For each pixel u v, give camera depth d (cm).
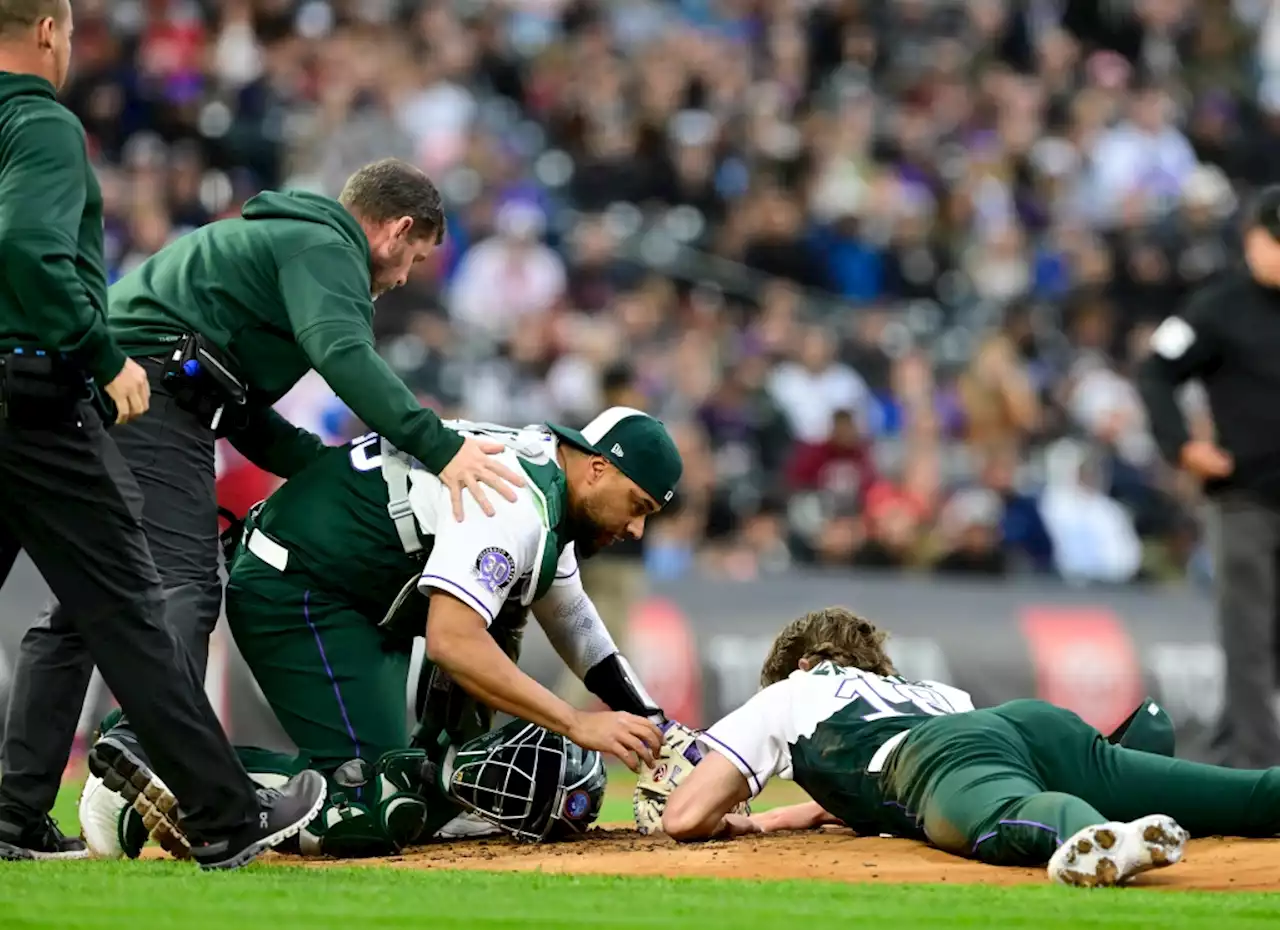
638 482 1983
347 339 1906
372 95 5578
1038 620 4141
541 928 1360
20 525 1562
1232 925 1410
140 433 1947
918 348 5541
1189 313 3031
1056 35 7025
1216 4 7356
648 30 6538
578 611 2156
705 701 3956
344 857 1925
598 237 5538
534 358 5059
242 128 5400
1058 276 6147
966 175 6259
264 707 3547
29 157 1517
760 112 6122
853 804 1914
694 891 1577
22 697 1903
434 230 2089
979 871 1712
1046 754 1839
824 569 4625
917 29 6869
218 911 1404
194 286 1989
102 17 5397
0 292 1534
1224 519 3019
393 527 1984
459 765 2017
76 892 1508
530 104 6072
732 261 5806
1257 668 3002
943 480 5084
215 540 2009
